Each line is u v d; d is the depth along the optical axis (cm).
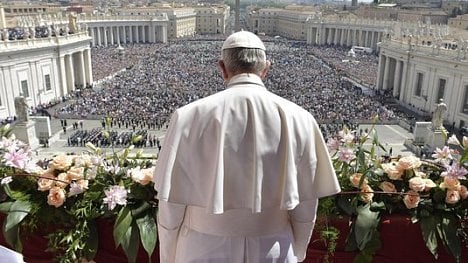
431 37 6359
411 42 6022
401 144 3634
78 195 493
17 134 3153
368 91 6750
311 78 6925
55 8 13288
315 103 4953
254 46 321
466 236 495
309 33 13850
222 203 290
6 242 505
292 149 304
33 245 497
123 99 5144
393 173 513
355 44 12619
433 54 5406
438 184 512
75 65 6625
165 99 5100
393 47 6400
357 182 493
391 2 19712
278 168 305
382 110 4872
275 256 314
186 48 11369
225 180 300
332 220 493
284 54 10531
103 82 6925
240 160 300
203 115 304
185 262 316
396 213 502
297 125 313
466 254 500
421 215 489
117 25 12562
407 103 6031
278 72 7450
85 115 4484
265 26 18188
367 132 618
